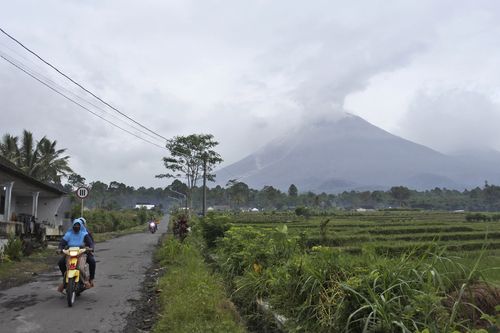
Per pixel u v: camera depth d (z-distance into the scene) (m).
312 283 6.59
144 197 153.00
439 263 7.07
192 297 7.86
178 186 105.56
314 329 6.11
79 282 9.36
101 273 13.41
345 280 6.28
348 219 59.59
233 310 7.70
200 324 6.59
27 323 7.43
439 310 5.38
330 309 5.93
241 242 11.77
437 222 48.31
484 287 6.39
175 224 25.75
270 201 133.88
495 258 17.23
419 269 6.09
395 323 5.01
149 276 12.88
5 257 14.72
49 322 7.52
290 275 7.46
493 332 4.64
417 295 5.45
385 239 27.44
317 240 21.42
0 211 23.84
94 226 35.78
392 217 67.38
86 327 7.26
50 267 14.66
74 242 9.51
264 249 10.02
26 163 40.97
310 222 50.03
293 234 10.99
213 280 9.85
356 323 5.59
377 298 5.46
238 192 113.88
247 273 9.37
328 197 157.12
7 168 18.83
